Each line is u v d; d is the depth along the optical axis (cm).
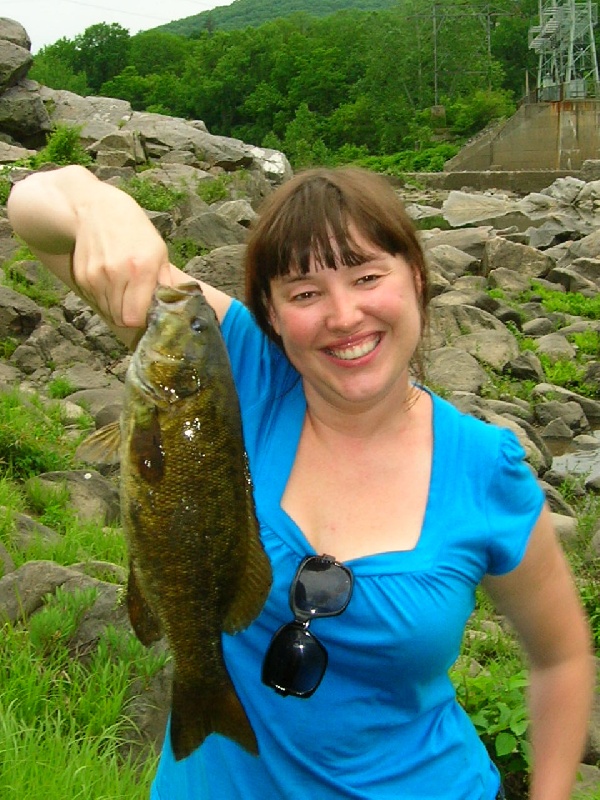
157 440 75
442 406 87
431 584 79
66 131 948
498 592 87
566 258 971
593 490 421
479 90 3281
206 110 4094
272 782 81
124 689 160
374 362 80
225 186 1009
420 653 79
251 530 79
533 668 91
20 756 138
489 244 867
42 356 495
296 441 85
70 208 81
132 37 4816
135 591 80
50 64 4016
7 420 341
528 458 438
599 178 1786
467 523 81
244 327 92
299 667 77
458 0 4069
